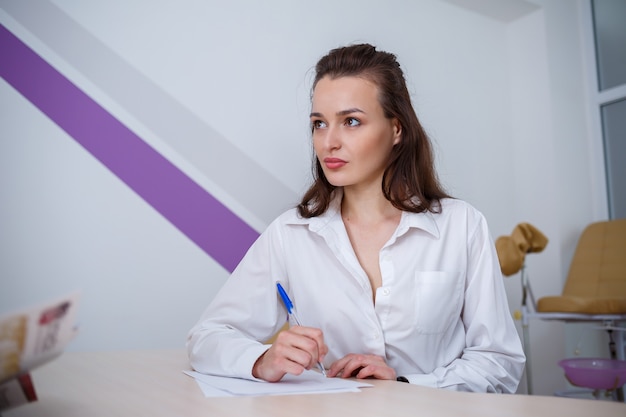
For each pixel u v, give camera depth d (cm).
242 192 231
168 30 221
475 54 323
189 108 222
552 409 46
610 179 333
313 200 108
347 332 97
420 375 83
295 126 248
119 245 202
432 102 300
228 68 234
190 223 217
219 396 56
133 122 210
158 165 213
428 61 301
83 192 197
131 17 214
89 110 202
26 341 39
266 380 68
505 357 94
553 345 310
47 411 48
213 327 89
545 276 317
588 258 295
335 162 97
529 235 269
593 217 332
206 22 231
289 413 46
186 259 215
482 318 98
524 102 334
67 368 77
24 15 193
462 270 101
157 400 53
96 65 205
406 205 102
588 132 339
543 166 323
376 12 282
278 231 107
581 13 343
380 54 103
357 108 96
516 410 46
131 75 211
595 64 341
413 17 297
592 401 50
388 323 96
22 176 188
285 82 248
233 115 233
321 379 70
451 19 314
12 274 183
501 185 325
